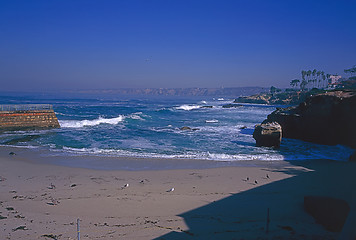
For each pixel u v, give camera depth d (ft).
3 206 33.24
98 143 79.30
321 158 66.18
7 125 96.27
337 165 58.80
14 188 40.68
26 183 43.32
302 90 581.12
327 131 85.66
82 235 25.68
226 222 29.09
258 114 211.41
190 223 28.86
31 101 307.78
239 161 61.57
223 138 93.35
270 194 39.06
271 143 77.51
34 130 98.53
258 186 43.29
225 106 349.00
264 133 77.30
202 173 51.24
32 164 55.06
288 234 25.40
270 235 25.23
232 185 43.93
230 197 37.88
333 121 84.58
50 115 105.09
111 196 37.96
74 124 112.68
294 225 27.73
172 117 170.09
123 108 228.22
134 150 70.79
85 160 59.36
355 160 63.05
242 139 91.91
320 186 42.86
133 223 28.78
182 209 33.27
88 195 38.24
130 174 49.90
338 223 26.27
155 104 349.82
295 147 80.84
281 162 61.36
